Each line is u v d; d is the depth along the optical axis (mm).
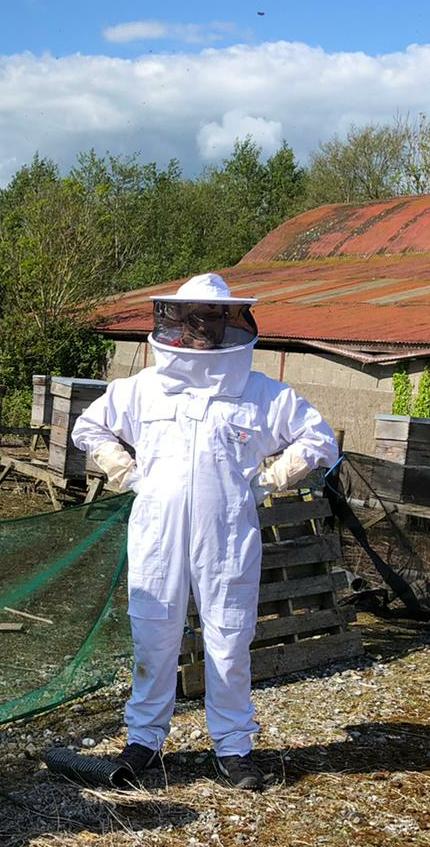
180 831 3037
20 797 3217
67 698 4137
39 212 18734
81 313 17891
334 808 3246
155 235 37031
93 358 18094
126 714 3461
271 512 4867
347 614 5168
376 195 40812
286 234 22766
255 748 3748
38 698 4016
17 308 17922
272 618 4898
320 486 5824
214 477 3250
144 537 3299
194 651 4367
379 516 5887
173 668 3412
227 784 3381
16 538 3969
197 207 38500
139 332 15828
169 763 3553
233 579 3275
